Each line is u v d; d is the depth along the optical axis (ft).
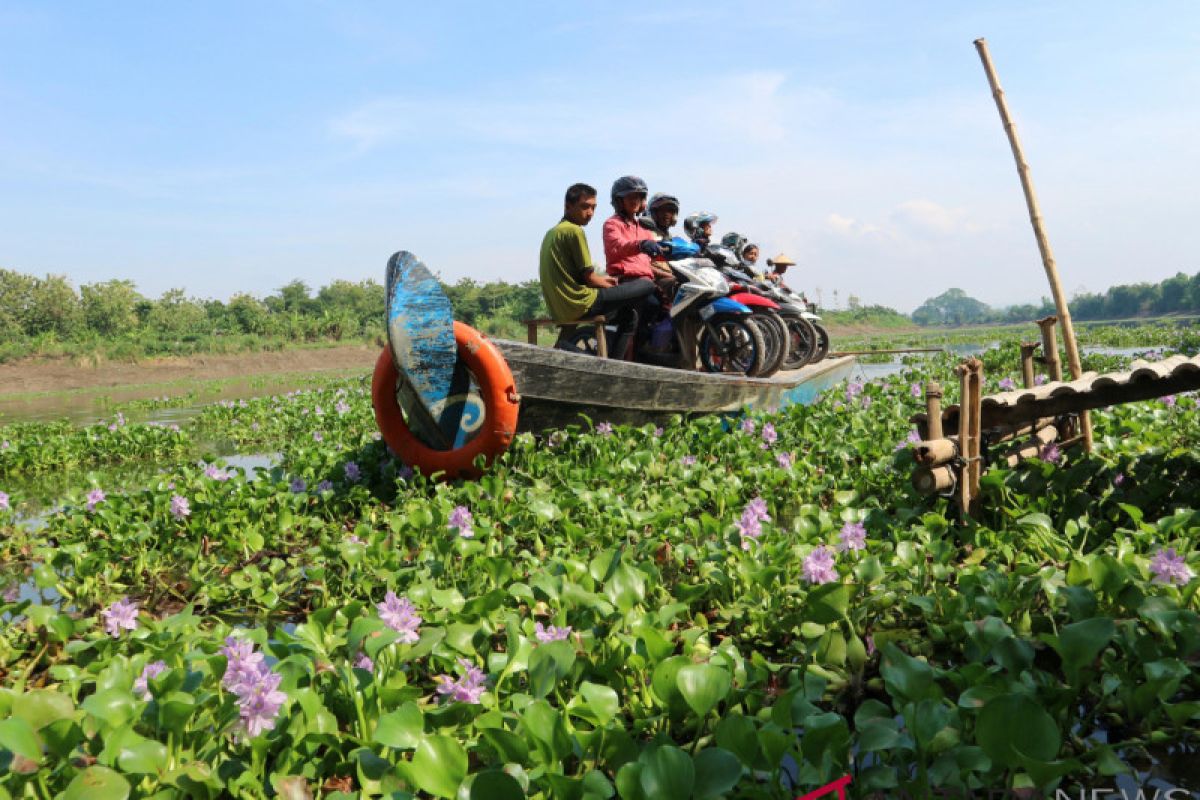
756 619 11.19
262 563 16.30
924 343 133.80
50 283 193.26
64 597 14.88
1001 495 14.32
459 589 13.00
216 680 8.46
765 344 28.76
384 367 20.12
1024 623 10.31
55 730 7.23
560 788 6.62
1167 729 8.16
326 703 8.70
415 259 19.36
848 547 12.03
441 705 8.74
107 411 65.46
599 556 12.01
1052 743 6.62
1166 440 19.97
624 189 25.62
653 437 22.44
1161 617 9.06
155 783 7.09
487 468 19.77
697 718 8.50
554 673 8.29
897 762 7.58
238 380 113.50
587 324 24.89
